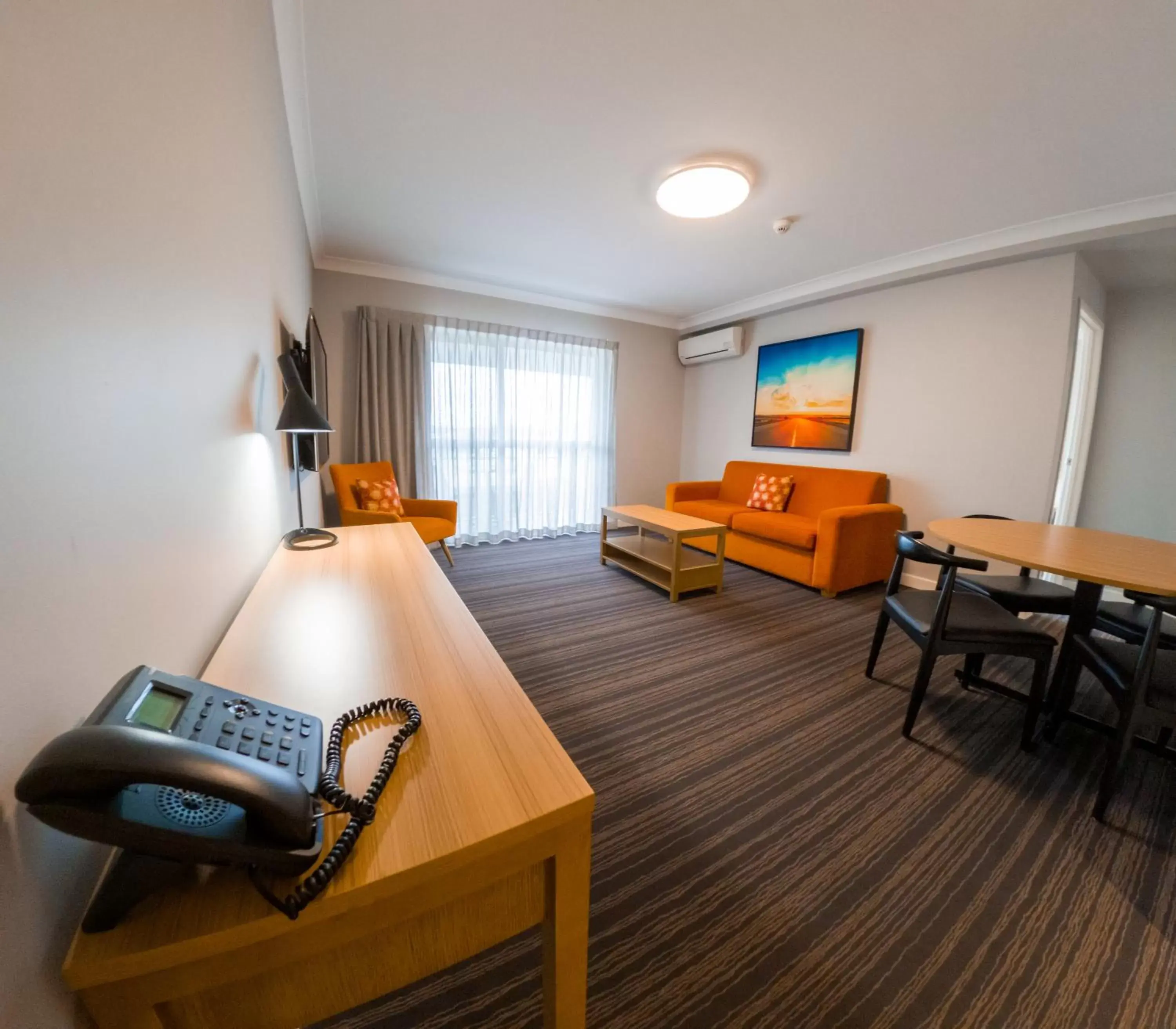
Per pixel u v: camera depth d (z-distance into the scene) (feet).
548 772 1.78
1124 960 3.17
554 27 4.82
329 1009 1.55
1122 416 11.19
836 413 12.41
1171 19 4.44
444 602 3.46
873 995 2.97
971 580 7.17
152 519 2.00
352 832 1.43
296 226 7.34
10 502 1.16
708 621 8.91
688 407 17.52
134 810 1.14
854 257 10.52
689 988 2.99
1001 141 6.33
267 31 4.50
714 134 6.41
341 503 10.55
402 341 12.42
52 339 1.35
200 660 2.61
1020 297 9.23
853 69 5.24
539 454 14.92
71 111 1.45
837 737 5.53
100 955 1.15
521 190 8.05
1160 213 7.37
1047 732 5.53
